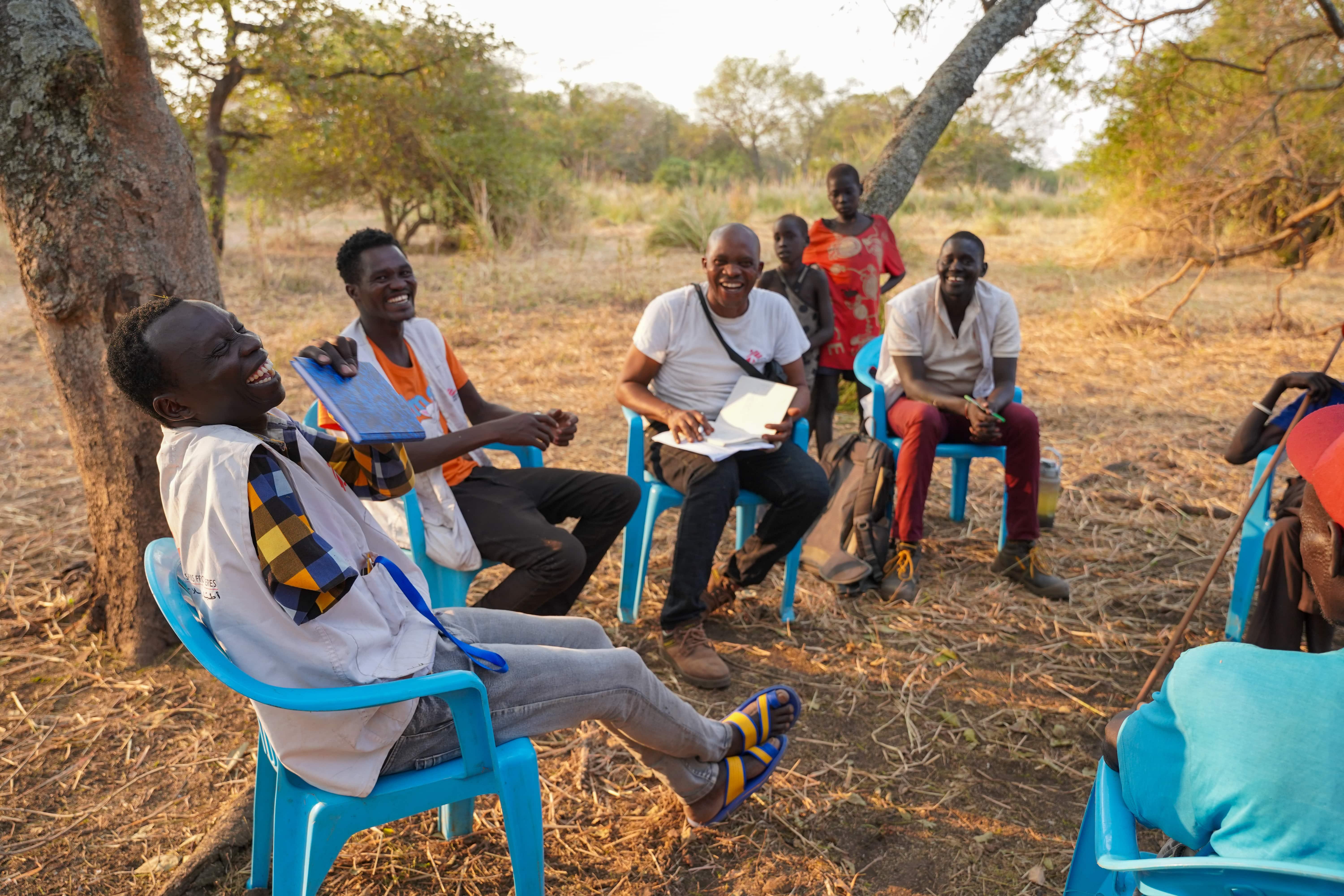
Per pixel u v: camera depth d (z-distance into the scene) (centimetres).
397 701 171
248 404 181
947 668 331
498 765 189
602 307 947
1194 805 133
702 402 365
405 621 196
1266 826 123
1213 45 850
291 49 1126
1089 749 287
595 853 242
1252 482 487
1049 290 1066
